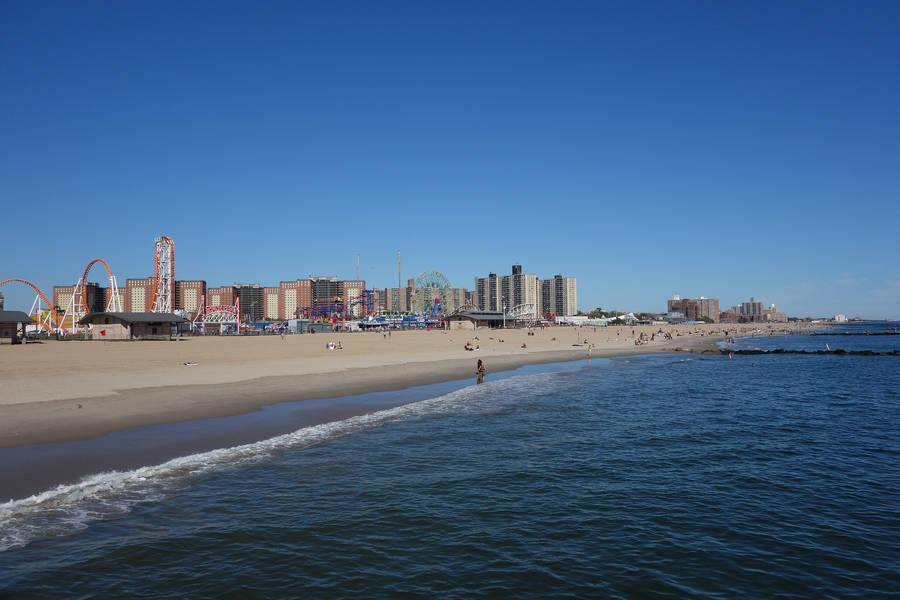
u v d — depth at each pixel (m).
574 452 22.50
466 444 23.38
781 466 20.97
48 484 16.02
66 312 143.50
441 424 27.55
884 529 14.80
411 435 24.73
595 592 11.06
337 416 28.41
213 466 18.69
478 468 19.75
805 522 15.23
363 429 25.55
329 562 12.12
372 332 172.88
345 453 21.19
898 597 11.17
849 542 13.91
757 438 25.86
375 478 18.20
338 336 138.38
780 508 16.31
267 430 24.28
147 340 102.69
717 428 28.16
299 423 26.16
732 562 12.62
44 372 39.47
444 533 13.86
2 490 15.40
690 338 171.12
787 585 11.60
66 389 31.17
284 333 175.75
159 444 20.86
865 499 17.25
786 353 96.00
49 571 11.32
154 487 16.38
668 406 35.25
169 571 11.51
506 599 10.70
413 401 34.97
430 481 18.05
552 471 19.62
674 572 12.05
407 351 80.06
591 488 17.81
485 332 170.00
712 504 16.55
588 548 13.20
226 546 12.77
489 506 15.88
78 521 13.80
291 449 21.38
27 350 68.00
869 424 29.72
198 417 26.00
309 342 103.81
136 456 19.17
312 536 13.47
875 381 51.94
